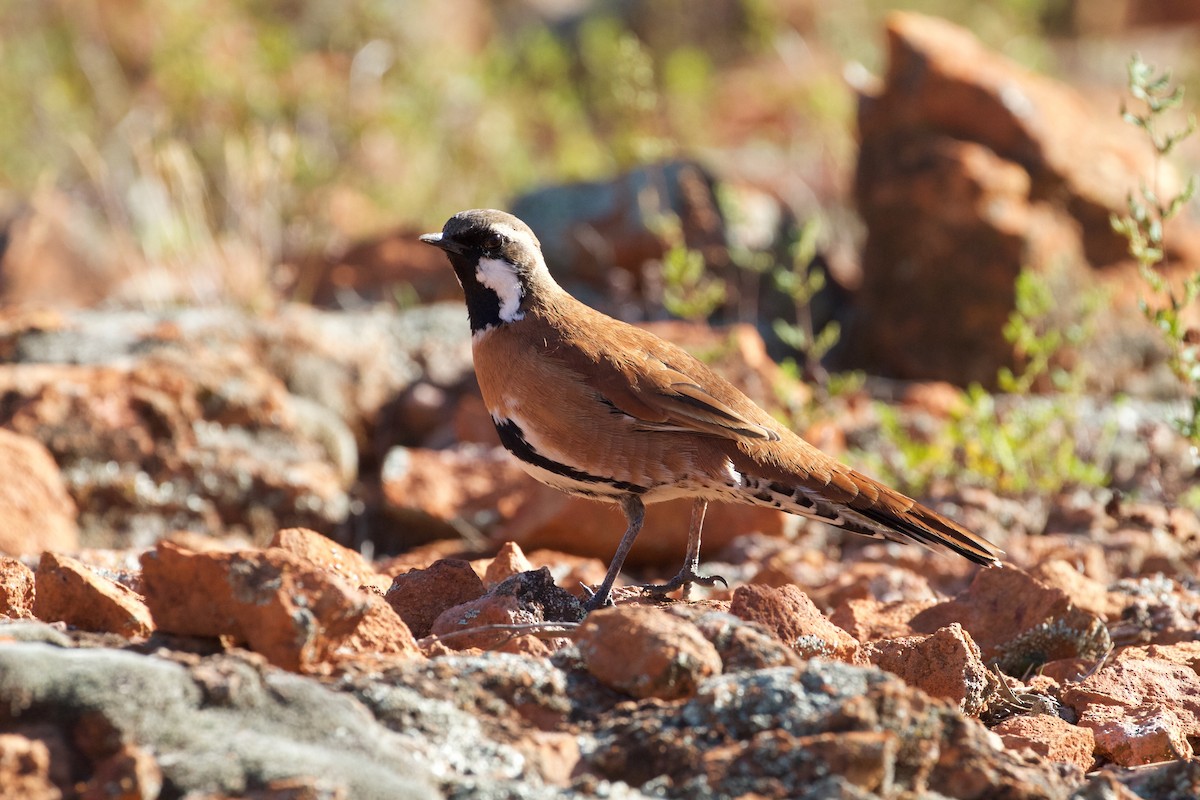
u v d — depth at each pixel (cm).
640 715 578
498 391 893
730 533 1220
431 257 1908
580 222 1802
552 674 601
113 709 509
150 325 1488
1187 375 1098
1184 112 2603
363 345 1528
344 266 1930
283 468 1273
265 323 1490
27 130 2331
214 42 2402
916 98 1695
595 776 551
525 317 888
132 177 2200
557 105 2502
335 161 2180
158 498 1226
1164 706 745
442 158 2291
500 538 1242
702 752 546
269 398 1304
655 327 1501
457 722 567
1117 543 1138
